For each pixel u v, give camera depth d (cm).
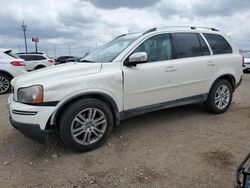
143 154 370
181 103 489
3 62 910
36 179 314
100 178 312
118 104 406
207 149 382
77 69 383
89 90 370
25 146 407
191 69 484
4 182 309
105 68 397
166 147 391
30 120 344
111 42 503
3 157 372
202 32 525
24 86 357
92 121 381
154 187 291
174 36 479
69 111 358
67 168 337
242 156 359
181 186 291
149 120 517
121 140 420
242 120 512
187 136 433
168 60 461
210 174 313
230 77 559
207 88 520
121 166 338
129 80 411
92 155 371
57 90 349
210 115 545
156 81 441
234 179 302
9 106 386
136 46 430
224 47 554
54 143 411
